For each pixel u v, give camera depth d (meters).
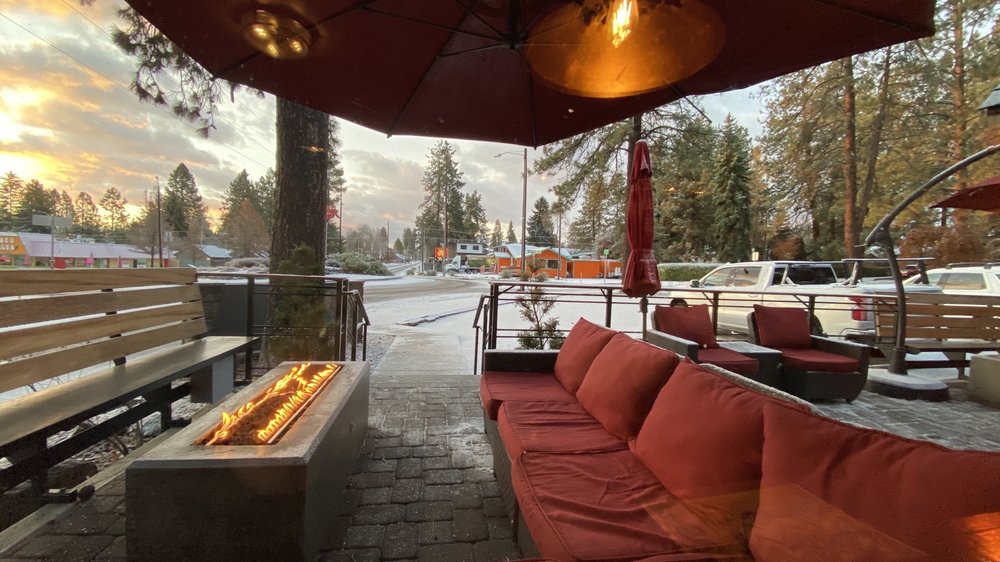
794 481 1.17
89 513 2.19
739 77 2.34
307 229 5.48
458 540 2.05
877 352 5.84
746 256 27.25
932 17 1.70
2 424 1.95
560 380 3.10
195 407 4.09
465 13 2.05
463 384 4.57
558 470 1.78
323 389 2.57
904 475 0.99
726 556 1.27
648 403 2.07
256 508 1.64
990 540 0.80
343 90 2.61
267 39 1.98
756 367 4.00
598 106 2.84
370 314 12.39
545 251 48.44
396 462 2.83
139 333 3.21
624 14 1.90
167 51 4.41
